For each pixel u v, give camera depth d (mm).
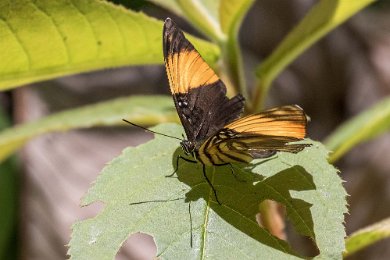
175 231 296
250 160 312
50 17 327
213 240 294
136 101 395
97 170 640
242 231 297
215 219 299
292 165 311
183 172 311
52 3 325
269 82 349
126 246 604
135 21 334
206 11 354
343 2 337
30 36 329
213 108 318
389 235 330
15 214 615
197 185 307
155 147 319
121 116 383
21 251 613
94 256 293
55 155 637
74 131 653
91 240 296
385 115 374
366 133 378
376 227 329
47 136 640
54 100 655
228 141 300
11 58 331
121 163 314
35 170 628
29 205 620
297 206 302
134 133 667
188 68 316
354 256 647
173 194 305
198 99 317
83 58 340
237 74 350
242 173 310
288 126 298
